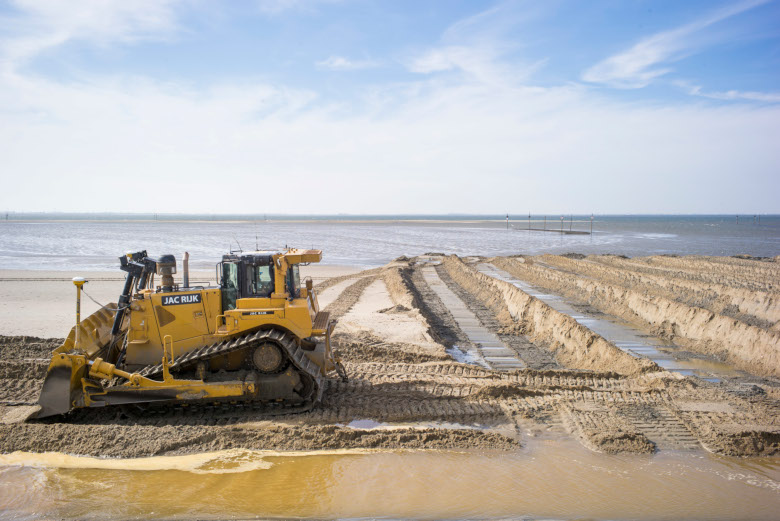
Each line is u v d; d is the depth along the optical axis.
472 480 7.15
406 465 7.53
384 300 22.81
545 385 10.82
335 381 10.71
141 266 9.21
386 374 11.36
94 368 8.54
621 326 18.81
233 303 9.24
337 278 30.05
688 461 7.79
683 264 33.94
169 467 7.32
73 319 18.02
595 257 41.84
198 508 6.42
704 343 15.48
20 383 10.10
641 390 10.63
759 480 7.28
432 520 6.24
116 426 8.12
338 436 8.14
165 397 8.55
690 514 6.41
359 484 7.02
